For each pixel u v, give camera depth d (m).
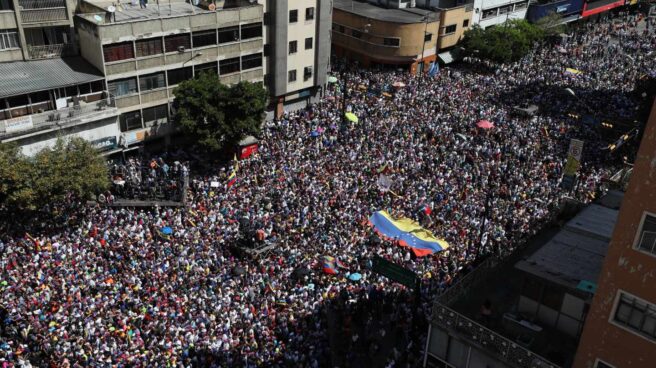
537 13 109.12
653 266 19.77
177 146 59.09
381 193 48.34
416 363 32.09
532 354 23.36
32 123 47.47
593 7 122.38
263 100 53.88
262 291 37.38
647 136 19.22
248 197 47.59
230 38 59.38
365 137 58.94
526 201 48.06
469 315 26.50
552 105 72.25
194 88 51.16
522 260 26.23
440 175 51.97
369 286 38.22
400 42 84.50
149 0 59.47
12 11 49.50
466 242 41.94
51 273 37.06
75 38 53.47
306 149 56.22
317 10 67.81
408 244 38.66
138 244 40.59
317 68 70.88
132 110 54.34
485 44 86.50
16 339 32.28
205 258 39.88
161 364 30.89
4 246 39.97
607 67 89.50
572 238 27.92
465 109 68.81
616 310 21.06
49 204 43.31
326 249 41.19
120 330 32.81
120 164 53.56
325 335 34.69
